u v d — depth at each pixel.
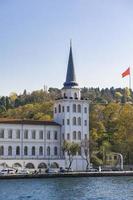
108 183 133.25
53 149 198.50
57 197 96.62
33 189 113.75
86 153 195.75
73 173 163.62
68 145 185.88
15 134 191.62
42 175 157.62
